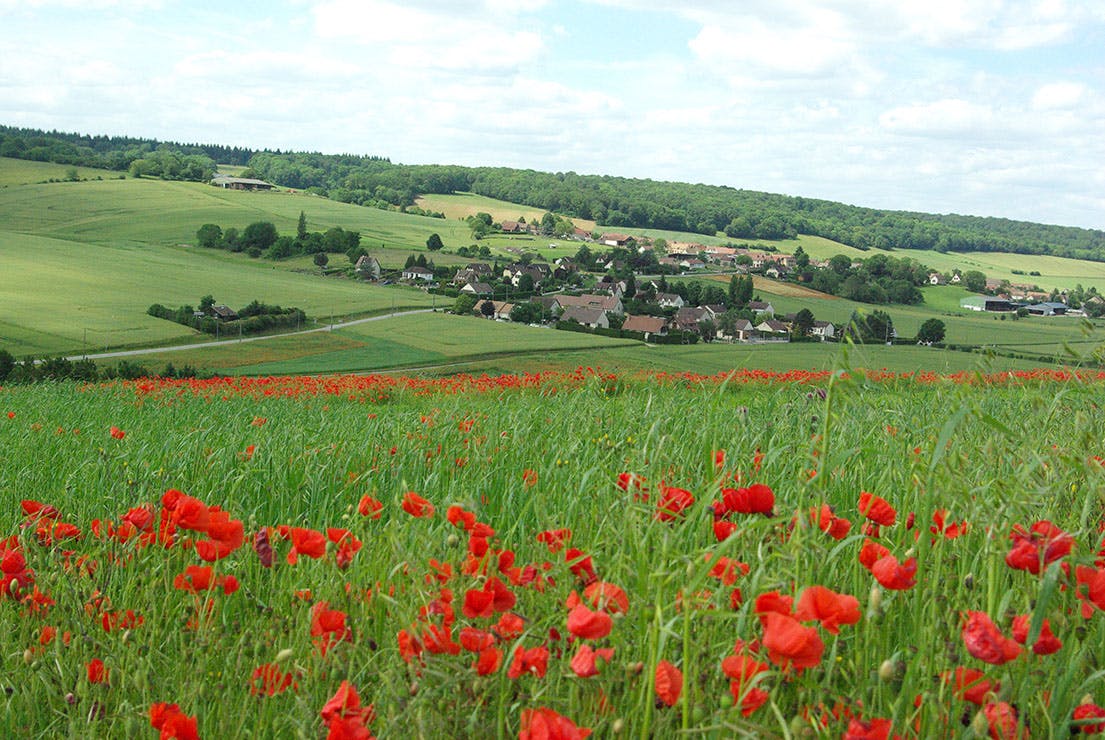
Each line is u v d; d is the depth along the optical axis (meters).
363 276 155.00
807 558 2.46
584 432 6.37
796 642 1.88
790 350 89.81
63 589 3.31
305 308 112.62
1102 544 2.80
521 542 4.04
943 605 2.57
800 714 2.05
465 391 17.59
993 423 2.49
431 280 155.25
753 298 143.75
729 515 3.52
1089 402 3.31
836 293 157.50
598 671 2.05
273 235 172.62
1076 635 2.34
